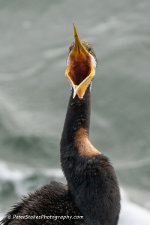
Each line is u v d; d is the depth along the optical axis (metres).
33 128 18.81
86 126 6.50
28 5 27.28
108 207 6.09
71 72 6.52
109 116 19.50
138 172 16.70
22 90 21.22
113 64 21.97
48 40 24.42
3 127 18.75
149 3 26.33
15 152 17.91
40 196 6.48
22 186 15.41
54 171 16.48
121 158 17.58
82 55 6.55
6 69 22.72
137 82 20.98
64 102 20.41
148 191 15.73
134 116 19.48
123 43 23.22
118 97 20.31
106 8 26.30
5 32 25.44
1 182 15.51
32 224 6.19
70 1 27.16
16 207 6.56
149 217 13.00
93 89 20.61
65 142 6.43
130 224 12.42
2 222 6.55
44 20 26.09
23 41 24.58
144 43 23.16
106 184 6.11
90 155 6.23
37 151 17.91
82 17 25.89
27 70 22.47
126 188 15.73
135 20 25.08
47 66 22.48
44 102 20.47
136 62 22.12
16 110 19.89
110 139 18.50
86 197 6.13
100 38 23.91
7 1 27.62
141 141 18.44
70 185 6.28
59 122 19.28
